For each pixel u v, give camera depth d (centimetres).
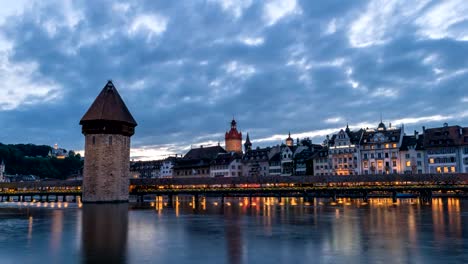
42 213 6066
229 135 18688
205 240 3294
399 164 12144
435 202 8412
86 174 8631
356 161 12838
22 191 9912
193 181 9469
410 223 4378
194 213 5972
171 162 19700
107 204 8275
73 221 4841
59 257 2659
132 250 2869
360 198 10344
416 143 11956
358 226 4134
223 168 16300
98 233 3759
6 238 3475
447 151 11244
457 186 8312
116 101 8994
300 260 2502
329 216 5259
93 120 8581
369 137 12912
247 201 9800
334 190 8800
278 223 4484
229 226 4244
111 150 8662
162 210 6644
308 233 3656
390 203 8131
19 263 2500
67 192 9731
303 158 14338
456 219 4766
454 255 2628
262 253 2728
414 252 2731
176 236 3528
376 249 2844
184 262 2477
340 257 2580
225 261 2494
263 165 15750
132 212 6209
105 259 2586
